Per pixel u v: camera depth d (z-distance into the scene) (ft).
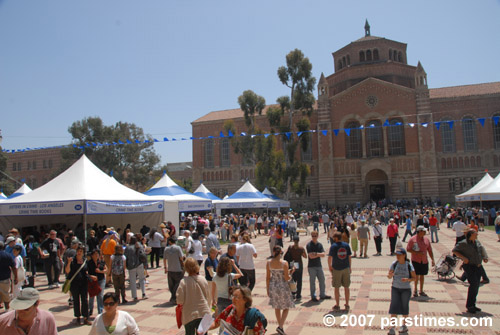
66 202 65.16
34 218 90.63
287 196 198.49
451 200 207.82
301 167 191.11
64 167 267.80
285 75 197.98
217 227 126.52
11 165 312.71
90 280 36.73
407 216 90.22
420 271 40.73
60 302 45.65
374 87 221.46
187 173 388.16
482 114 208.03
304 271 60.49
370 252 79.10
